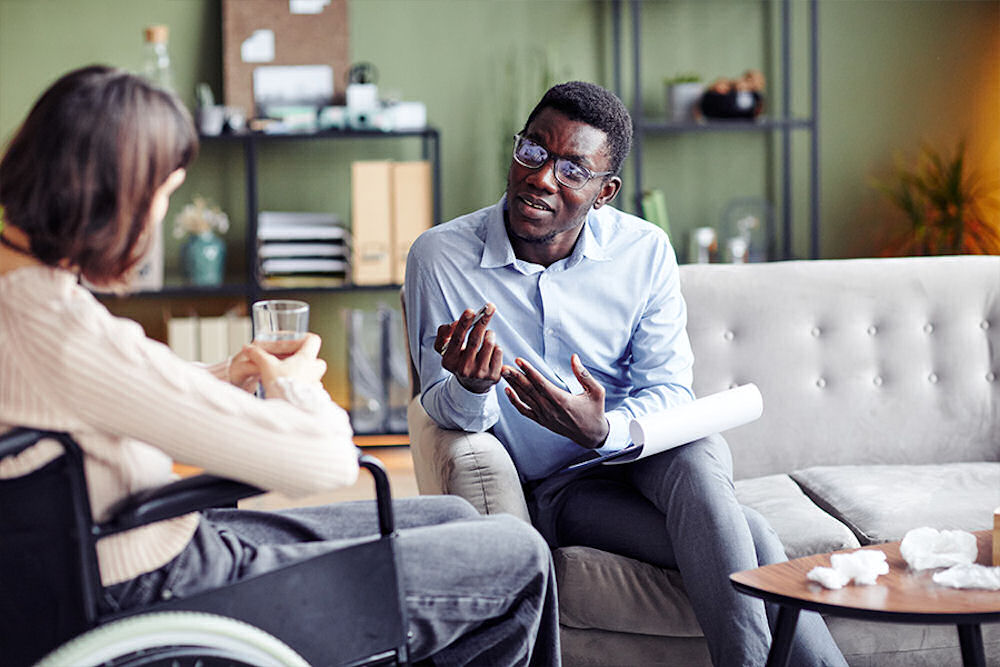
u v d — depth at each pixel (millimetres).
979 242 4367
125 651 1368
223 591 1455
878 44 4453
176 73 4188
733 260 4297
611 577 2121
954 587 1704
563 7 4316
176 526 1518
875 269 2701
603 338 2312
